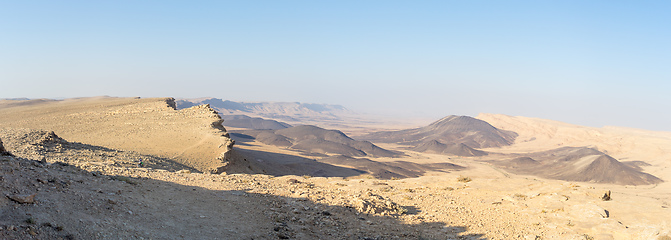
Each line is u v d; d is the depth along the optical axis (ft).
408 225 70.28
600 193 86.89
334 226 64.85
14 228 38.32
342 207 76.38
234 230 55.11
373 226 67.31
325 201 79.77
